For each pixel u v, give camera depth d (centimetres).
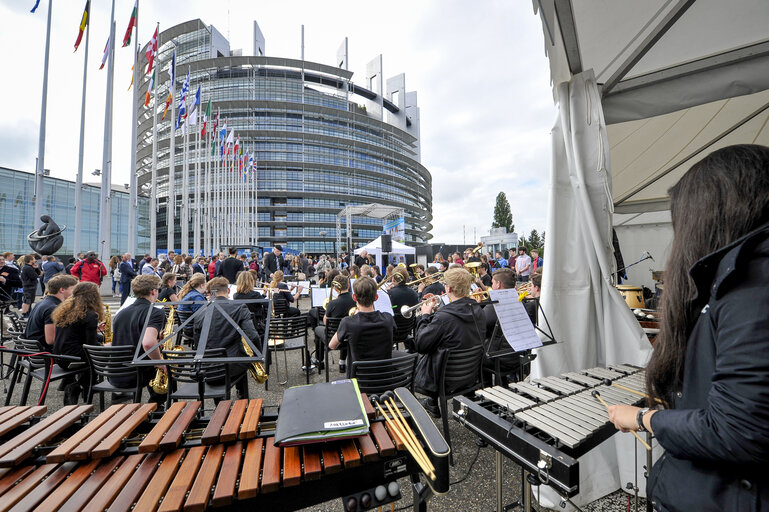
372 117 7350
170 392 290
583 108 228
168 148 5100
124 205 3512
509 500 214
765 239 70
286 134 5953
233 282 997
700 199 83
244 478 114
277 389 422
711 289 78
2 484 118
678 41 220
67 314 314
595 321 241
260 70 6097
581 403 155
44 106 1224
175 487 112
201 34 5744
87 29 1265
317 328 480
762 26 208
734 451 66
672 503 86
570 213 239
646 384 98
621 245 770
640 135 366
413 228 8244
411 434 133
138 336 320
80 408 153
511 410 146
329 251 6322
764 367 63
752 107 333
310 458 121
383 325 301
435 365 271
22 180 2744
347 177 6550
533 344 214
